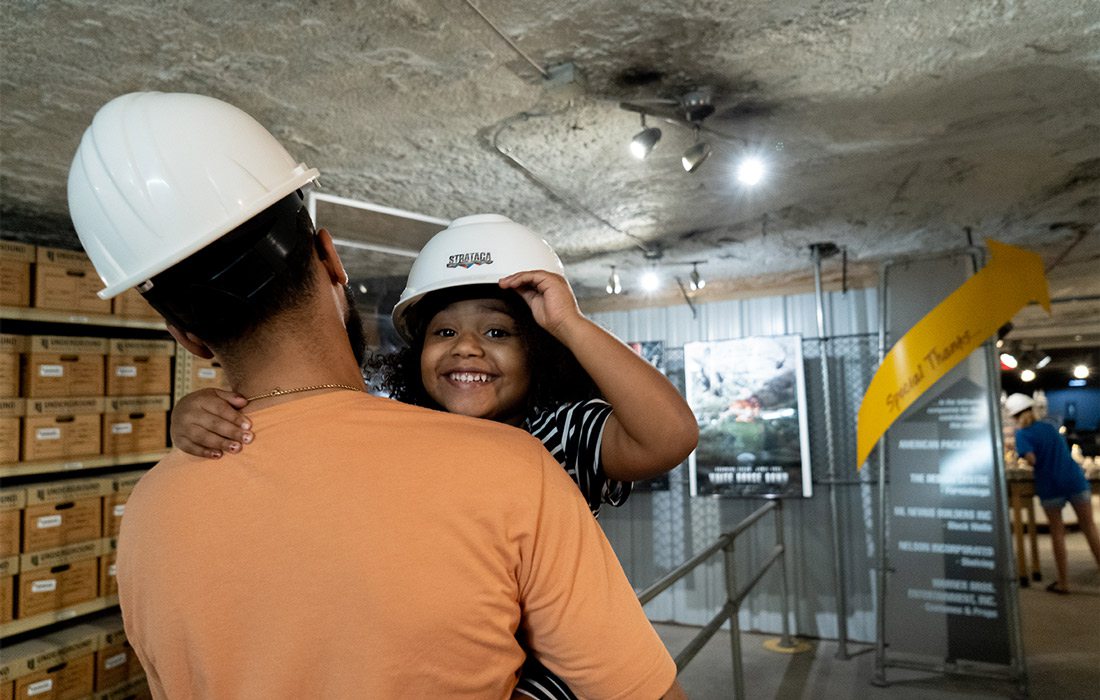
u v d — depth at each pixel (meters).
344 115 2.05
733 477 4.55
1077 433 12.09
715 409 4.64
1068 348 11.91
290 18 1.54
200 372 3.11
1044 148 2.42
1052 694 3.41
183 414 0.63
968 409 3.62
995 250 3.40
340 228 3.22
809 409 4.66
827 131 2.24
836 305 4.69
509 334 1.02
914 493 3.70
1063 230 3.62
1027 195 2.98
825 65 1.82
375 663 0.53
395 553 0.54
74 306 2.70
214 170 0.62
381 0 1.48
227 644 0.56
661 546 5.02
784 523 4.67
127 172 0.62
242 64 1.74
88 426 2.72
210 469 0.61
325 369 0.66
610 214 3.12
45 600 2.55
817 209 3.12
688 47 1.72
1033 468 5.28
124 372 2.85
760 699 3.50
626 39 1.67
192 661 0.57
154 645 0.60
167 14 1.51
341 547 0.55
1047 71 1.87
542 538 0.58
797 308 4.80
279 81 1.84
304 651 0.54
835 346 4.66
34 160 2.31
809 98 2.00
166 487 0.62
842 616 4.08
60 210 2.86
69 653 2.54
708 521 4.89
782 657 4.13
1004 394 12.78
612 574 0.62
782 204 3.03
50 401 2.60
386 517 0.55
